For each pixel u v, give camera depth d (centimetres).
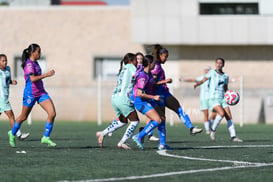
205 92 4519
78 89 7862
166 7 8106
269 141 3572
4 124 6081
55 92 7681
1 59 3334
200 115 7056
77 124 6284
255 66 8262
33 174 1905
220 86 3625
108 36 8562
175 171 1983
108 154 2556
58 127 5544
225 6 8238
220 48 8275
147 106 2711
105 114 7631
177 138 3903
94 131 4788
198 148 2938
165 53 2845
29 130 4856
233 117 7162
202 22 8075
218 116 3578
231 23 8056
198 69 8288
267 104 7294
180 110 2872
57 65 8594
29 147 2947
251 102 7294
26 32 8606
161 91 2866
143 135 2750
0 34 8612
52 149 2816
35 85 2809
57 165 2144
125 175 1884
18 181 1759
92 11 8575
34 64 2795
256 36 8031
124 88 2741
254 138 3906
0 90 3353
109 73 8606
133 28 8119
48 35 8606
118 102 2747
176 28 8081
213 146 3105
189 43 8081
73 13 8600
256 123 7206
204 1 8169
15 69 8588
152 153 2612
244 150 2814
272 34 8019
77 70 8569
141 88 2641
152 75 2777
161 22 8094
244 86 7444
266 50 8244
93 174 1905
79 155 2505
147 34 8106
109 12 8569
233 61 8275
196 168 2064
